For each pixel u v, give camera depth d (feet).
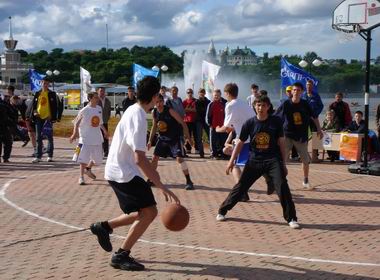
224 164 42.22
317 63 76.74
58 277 15.99
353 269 16.97
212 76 65.00
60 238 20.56
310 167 40.70
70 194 29.48
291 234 21.42
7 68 252.01
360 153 42.04
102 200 27.91
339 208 26.27
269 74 247.70
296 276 16.21
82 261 17.58
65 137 69.41
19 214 24.68
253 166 22.99
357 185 32.58
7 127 42.57
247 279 15.89
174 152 30.60
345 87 220.84
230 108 26.84
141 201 16.19
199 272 16.48
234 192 23.38
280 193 22.43
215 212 25.23
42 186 31.89
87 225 22.62
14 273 16.35
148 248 19.07
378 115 45.44
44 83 42.93
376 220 23.88
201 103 47.21
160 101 30.01
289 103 29.89
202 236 20.89
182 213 16.24
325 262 17.65
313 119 30.27
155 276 16.10
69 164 41.93
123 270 16.61
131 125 15.83
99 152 32.78
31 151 52.19
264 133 22.59
